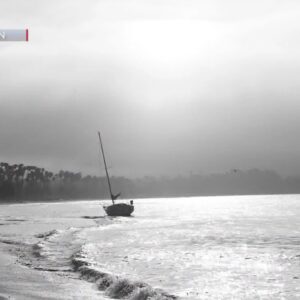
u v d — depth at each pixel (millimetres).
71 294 24562
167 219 122750
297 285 29875
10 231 76125
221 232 76750
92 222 109500
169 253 46375
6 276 29562
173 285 29391
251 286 29438
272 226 91750
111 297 24062
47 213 176000
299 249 50750
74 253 42781
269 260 41531
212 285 29625
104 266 35156
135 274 33094
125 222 109438
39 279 28672
